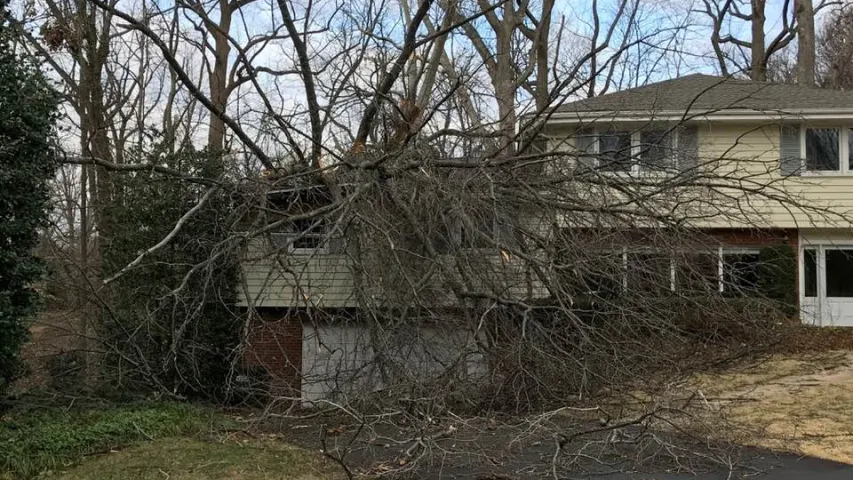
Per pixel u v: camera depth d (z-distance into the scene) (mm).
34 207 8773
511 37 17703
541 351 7547
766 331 10172
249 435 7812
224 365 10625
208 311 10680
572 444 6953
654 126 10891
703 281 8789
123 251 11008
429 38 11070
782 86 17391
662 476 5957
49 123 8867
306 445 7379
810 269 15891
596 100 15258
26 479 5988
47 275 9062
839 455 6516
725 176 9070
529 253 8531
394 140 10328
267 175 10375
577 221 8898
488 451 6707
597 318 8992
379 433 7504
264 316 12461
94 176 15180
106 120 16266
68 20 14211
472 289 8258
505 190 8750
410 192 8680
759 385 9930
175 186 11227
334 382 8789
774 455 6547
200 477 6082
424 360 8148
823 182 15609
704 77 18359
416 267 8727
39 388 9406
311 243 9844
